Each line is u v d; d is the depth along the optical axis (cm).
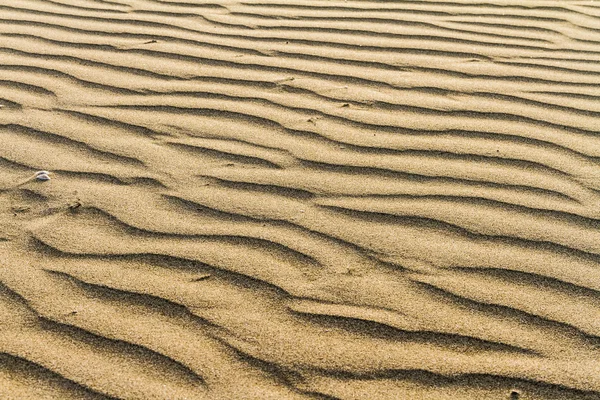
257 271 208
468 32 416
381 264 212
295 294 199
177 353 178
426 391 169
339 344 182
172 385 169
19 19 430
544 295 201
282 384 170
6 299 195
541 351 181
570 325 190
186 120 302
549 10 460
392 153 277
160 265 210
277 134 291
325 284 203
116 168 263
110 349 179
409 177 259
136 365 174
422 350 181
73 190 248
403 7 461
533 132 295
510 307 196
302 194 248
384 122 302
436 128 297
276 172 262
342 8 459
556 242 224
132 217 233
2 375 170
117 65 361
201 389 167
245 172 262
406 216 236
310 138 287
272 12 449
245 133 291
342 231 227
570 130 297
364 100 323
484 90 336
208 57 373
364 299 198
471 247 221
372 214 237
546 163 271
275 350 179
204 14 444
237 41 397
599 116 310
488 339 185
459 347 182
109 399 164
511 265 213
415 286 204
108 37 402
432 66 365
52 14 441
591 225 233
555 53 387
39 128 292
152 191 248
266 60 370
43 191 247
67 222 230
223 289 201
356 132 293
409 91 334
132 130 292
